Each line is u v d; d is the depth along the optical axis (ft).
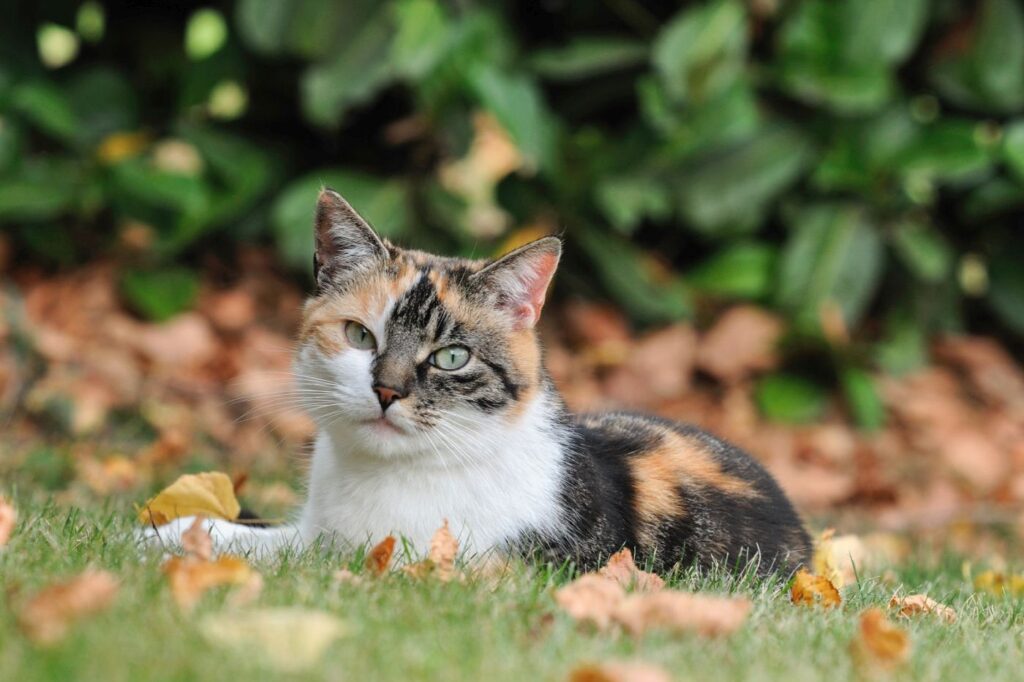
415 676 13.61
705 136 39.24
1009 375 42.55
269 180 42.27
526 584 18.13
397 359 19.67
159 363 37.93
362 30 38.52
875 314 43.83
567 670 14.30
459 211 40.47
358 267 20.90
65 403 34.27
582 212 41.60
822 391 40.81
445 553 18.61
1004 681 15.62
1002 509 35.19
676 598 16.46
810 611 18.56
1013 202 41.68
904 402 40.55
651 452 22.33
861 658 15.94
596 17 43.14
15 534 18.69
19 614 14.21
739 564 21.25
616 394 39.45
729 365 40.01
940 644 17.39
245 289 41.55
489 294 20.51
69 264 41.75
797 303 40.24
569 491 20.12
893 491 35.42
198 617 14.75
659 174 40.52
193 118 42.39
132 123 42.50
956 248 43.98
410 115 42.70
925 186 41.98
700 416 39.19
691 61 38.50
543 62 40.86
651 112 39.14
